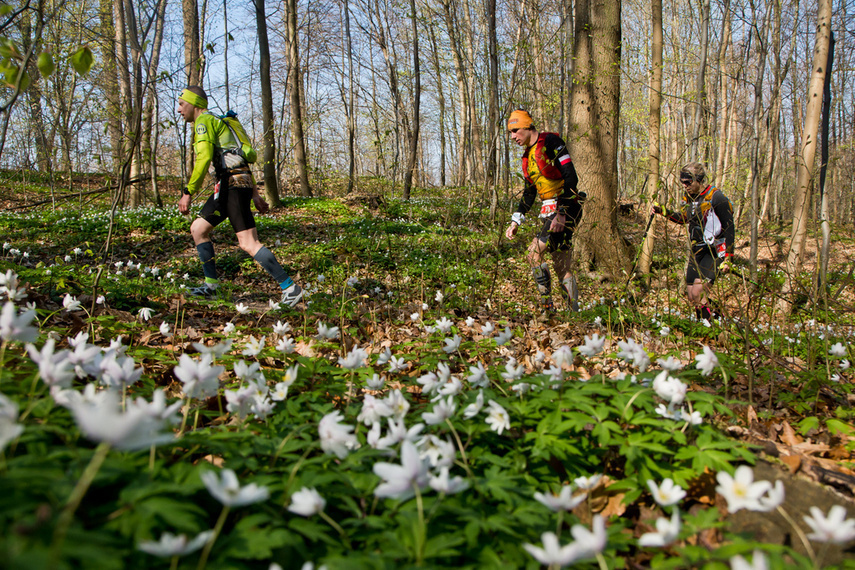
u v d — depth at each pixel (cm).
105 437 96
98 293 520
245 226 587
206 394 188
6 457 145
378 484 164
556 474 201
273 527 140
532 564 139
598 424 190
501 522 148
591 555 117
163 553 106
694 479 197
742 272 489
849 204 2325
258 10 1711
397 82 2870
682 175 574
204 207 596
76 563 109
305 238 1357
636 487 182
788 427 285
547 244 609
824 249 475
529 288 802
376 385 236
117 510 127
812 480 202
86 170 2186
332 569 120
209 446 171
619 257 819
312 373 272
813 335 410
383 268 1017
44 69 255
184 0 1761
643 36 2658
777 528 168
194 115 585
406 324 557
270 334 453
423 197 2684
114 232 1174
